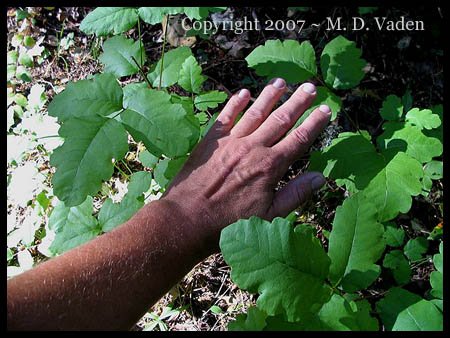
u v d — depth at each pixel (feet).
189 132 1.52
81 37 2.48
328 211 1.97
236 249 1.24
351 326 1.21
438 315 1.21
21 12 2.50
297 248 1.26
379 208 1.58
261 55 1.81
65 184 1.42
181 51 1.89
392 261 1.68
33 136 2.13
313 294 1.25
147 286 1.26
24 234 1.96
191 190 1.45
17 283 1.15
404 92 2.18
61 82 2.39
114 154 1.47
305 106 1.57
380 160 1.64
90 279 1.20
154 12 1.60
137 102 1.53
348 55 1.79
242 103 1.60
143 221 1.34
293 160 1.53
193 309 1.83
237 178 1.46
